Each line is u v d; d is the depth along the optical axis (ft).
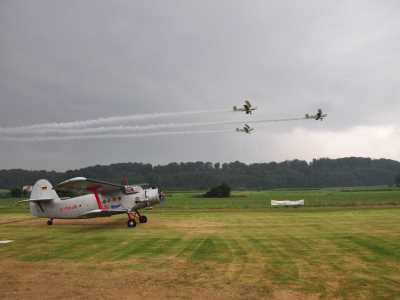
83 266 40.65
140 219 81.51
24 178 486.79
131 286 33.14
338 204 130.00
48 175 488.02
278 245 51.13
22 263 42.52
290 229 66.95
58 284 34.06
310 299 29.40
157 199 82.38
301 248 48.78
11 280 35.50
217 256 44.55
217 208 124.36
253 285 32.89
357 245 50.29
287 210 112.16
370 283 33.14
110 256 45.73
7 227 78.02
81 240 58.85
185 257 44.21
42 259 44.55
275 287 32.30
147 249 49.73
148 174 593.01
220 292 31.17
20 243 56.80
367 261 41.14
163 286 32.96
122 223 83.20
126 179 83.30
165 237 59.77
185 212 109.19
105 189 79.00
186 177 601.21
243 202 166.71
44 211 81.82
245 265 39.91
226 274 36.45
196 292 31.22
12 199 238.27
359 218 83.87
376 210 105.70
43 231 71.00
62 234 66.33
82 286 33.35
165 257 44.42
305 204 132.46
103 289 32.45
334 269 37.86
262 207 126.72
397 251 46.21
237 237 58.54
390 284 32.83
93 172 544.62
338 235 58.85
